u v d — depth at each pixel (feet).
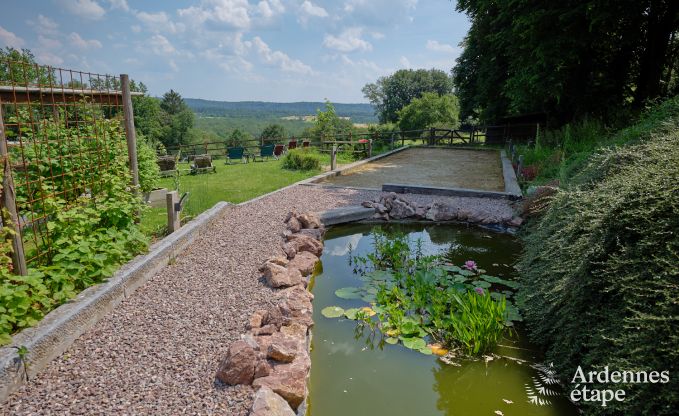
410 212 24.36
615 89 46.91
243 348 8.91
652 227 9.19
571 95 45.55
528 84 43.14
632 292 8.63
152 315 11.59
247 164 48.75
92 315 10.86
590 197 11.99
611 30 38.96
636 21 38.65
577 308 10.25
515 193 26.76
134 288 13.00
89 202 14.71
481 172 38.81
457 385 10.32
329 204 25.48
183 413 7.85
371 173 38.52
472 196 27.73
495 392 10.07
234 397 8.30
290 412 7.88
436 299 13.41
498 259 18.49
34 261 12.34
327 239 21.63
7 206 10.34
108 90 16.87
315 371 10.75
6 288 9.25
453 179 35.06
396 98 247.91
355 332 12.51
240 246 17.54
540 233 15.75
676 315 7.55
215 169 41.57
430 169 40.83
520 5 39.81
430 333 12.36
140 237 14.97
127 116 17.39
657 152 11.91
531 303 12.85
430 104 164.96
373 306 13.85
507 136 66.28
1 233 9.92
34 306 9.91
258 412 7.49
